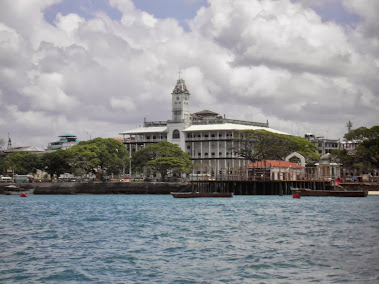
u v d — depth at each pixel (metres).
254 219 81.75
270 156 193.50
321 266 46.16
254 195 159.88
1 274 44.25
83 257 50.59
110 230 69.56
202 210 100.44
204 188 165.00
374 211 95.81
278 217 84.69
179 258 49.88
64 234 66.00
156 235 64.06
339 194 151.25
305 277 42.66
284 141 196.00
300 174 174.12
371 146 181.00
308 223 75.62
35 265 47.34
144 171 199.75
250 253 51.84
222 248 54.59
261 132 196.50
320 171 188.38
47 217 89.69
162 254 51.78
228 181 158.00
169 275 43.66
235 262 47.97
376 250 52.84
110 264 47.53
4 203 131.50
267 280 41.97
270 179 159.38
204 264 47.28
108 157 195.38
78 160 195.25
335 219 80.94
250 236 62.44
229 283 41.28
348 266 46.09
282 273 43.94
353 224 73.94
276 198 142.38
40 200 145.50
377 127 182.00
